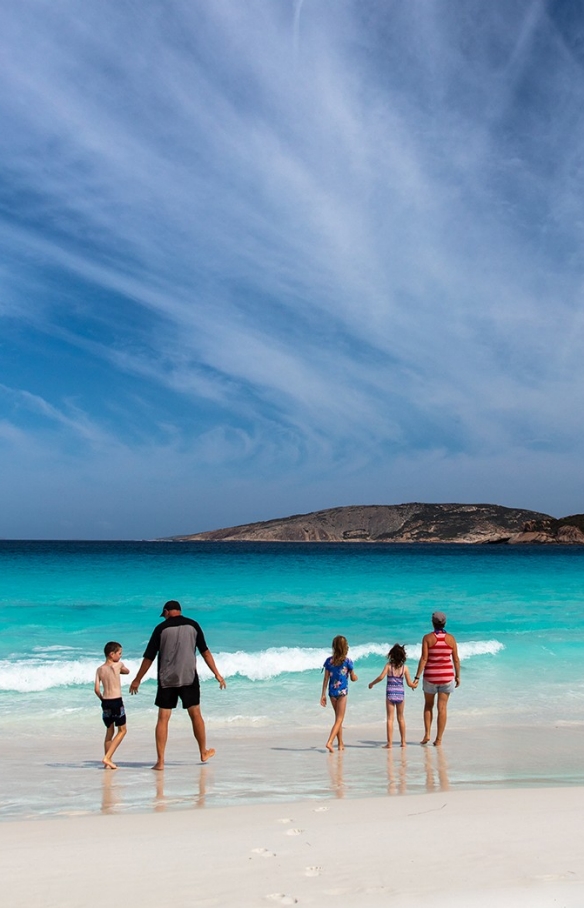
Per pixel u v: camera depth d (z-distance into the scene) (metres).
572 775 7.75
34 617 21.81
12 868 4.29
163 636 8.01
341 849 4.62
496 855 4.46
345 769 7.98
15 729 10.21
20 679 12.94
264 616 22.73
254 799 6.55
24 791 6.93
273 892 3.80
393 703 9.35
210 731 10.29
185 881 4.01
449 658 9.52
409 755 8.79
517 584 35.84
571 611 24.52
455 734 10.13
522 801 6.15
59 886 3.95
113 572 43.75
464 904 3.59
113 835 5.08
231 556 81.56
